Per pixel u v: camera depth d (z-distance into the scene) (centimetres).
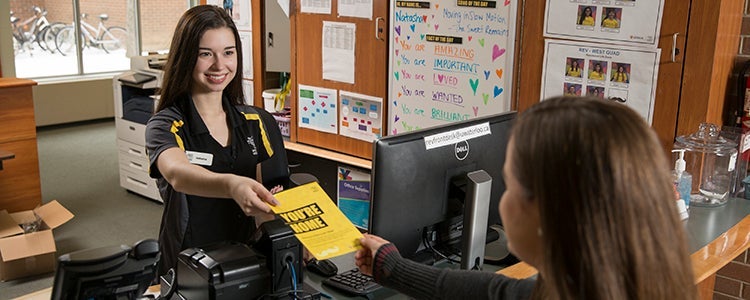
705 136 267
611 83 286
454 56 332
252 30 415
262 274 157
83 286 136
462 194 187
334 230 156
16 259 375
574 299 86
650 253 84
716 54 261
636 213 83
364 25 363
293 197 167
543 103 94
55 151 660
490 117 195
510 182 94
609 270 83
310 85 398
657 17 269
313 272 201
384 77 362
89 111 781
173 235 221
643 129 88
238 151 229
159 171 211
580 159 84
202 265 153
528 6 303
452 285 139
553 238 86
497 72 318
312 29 387
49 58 764
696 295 92
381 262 151
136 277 142
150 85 518
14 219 415
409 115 356
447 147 182
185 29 215
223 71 221
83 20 782
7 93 430
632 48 277
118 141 538
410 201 176
